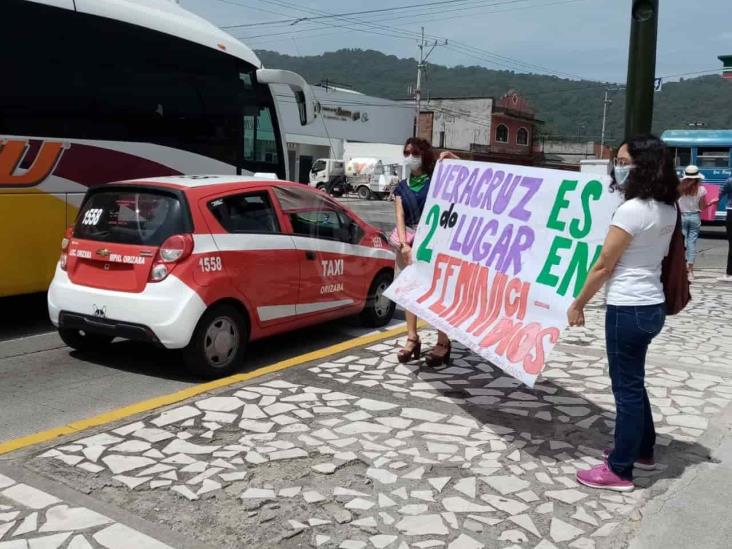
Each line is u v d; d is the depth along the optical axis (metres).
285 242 6.51
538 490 3.94
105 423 4.81
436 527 3.52
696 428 4.92
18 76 7.42
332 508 3.69
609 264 3.69
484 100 64.75
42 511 3.57
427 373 6.09
